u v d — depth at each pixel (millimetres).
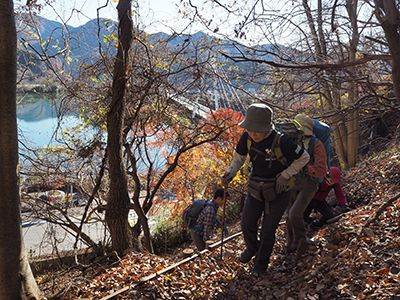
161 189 9922
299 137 3342
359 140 13469
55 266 7648
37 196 6949
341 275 2994
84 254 7926
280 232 4980
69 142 6613
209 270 3746
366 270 2889
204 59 5746
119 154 5328
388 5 2893
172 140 7551
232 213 10125
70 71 6156
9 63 2973
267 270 3768
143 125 6719
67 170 6973
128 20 5199
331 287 2922
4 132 2986
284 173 3225
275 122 3564
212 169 9648
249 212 3533
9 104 3006
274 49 5422
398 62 2945
